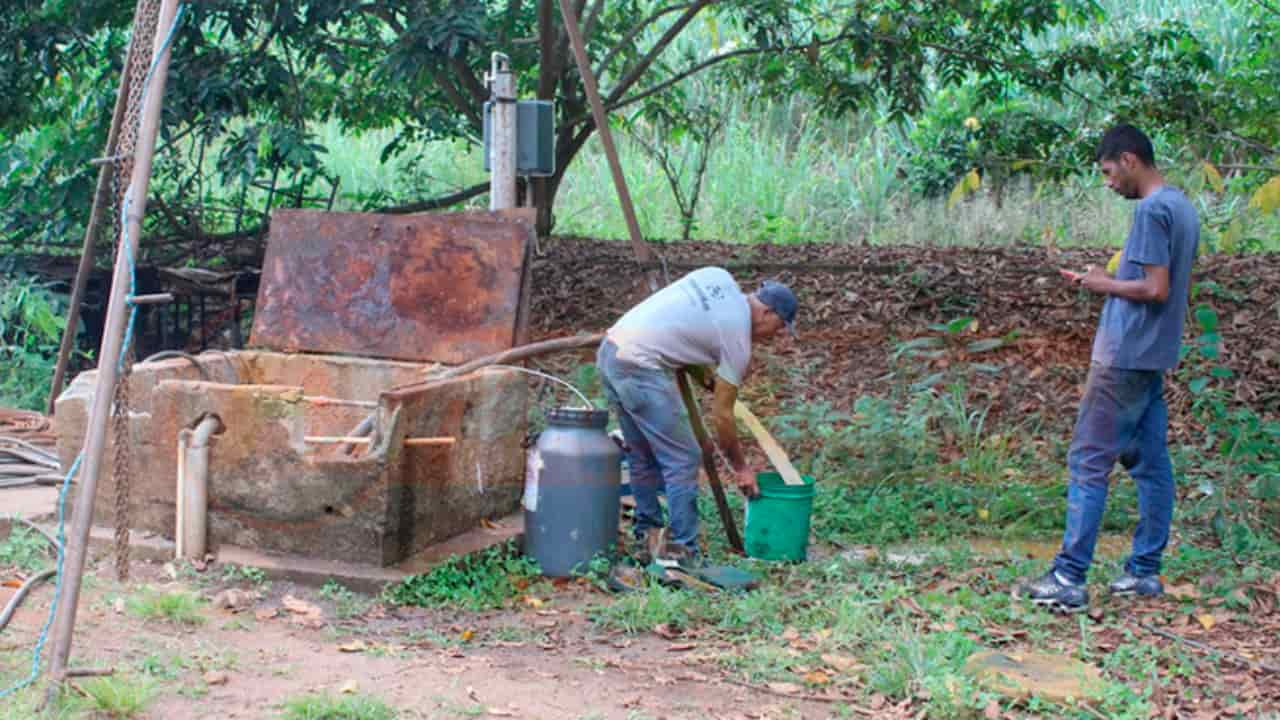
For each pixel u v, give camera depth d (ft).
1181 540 21.70
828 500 23.43
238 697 13.62
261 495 18.44
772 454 20.26
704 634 16.72
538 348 21.44
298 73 42.52
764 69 42.39
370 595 17.78
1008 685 14.56
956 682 14.24
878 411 25.96
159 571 18.28
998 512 23.39
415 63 34.12
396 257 22.63
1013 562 20.04
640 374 18.69
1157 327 17.54
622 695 14.38
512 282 22.16
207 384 18.75
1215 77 38.63
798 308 36.55
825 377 32.24
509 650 15.97
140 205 13.83
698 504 23.21
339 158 56.70
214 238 39.52
